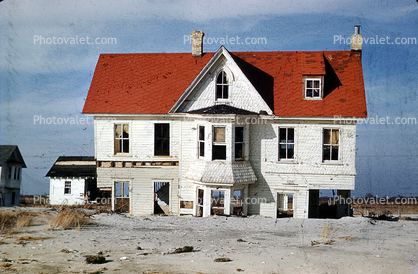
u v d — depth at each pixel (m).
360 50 24.83
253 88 22.70
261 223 19.11
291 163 22.61
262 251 12.64
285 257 11.84
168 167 23.88
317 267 10.82
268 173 22.80
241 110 22.59
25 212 18.50
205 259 11.45
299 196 22.52
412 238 15.27
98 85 25.41
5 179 40.19
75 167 40.59
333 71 24.12
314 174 22.42
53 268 10.13
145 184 24.03
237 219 20.42
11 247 12.33
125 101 24.41
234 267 10.66
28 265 10.33
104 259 10.96
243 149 22.75
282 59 24.91
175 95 24.38
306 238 15.21
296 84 23.56
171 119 23.86
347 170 22.22
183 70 25.56
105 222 18.62
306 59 24.00
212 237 15.31
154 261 11.09
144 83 25.23
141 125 24.09
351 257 11.98
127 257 11.54
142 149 24.05
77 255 11.62
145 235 15.49
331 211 27.45
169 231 16.64
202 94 23.55
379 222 19.31
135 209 24.03
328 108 22.44
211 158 22.25
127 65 26.33
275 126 22.78
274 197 22.72
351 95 22.89
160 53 26.73
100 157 24.31
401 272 10.55
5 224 15.92
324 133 22.64
